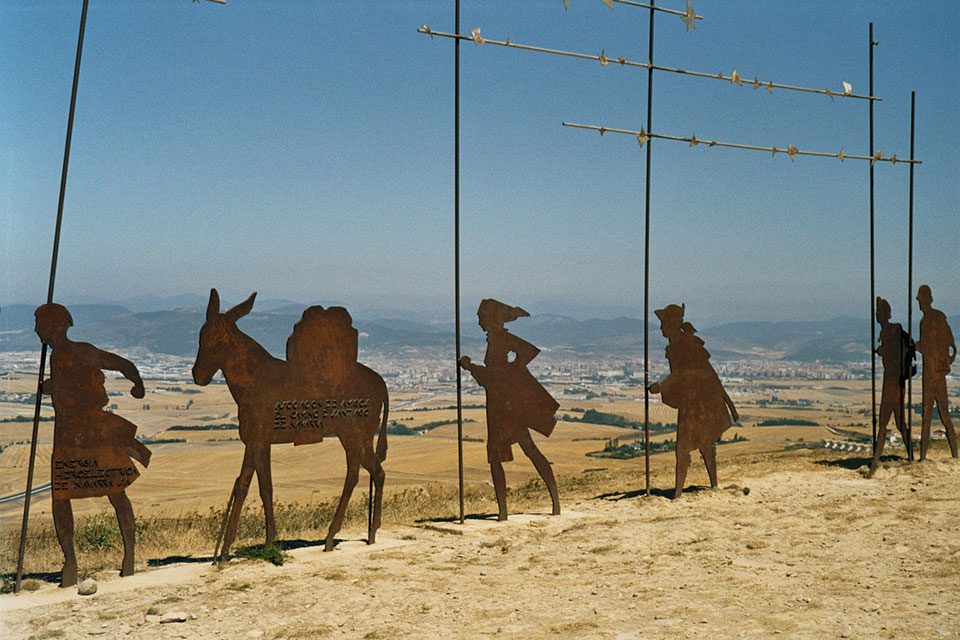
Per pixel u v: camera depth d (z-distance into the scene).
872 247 19.38
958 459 20.47
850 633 8.53
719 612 9.43
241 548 12.77
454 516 16.25
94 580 11.20
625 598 10.16
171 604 10.21
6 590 10.84
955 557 11.64
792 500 16.80
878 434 19.53
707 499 17.03
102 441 11.16
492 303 15.39
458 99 14.56
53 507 10.93
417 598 10.35
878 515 14.84
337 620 9.54
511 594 10.48
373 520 13.45
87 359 11.09
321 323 12.88
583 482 22.58
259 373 12.47
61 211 10.83
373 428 13.22
